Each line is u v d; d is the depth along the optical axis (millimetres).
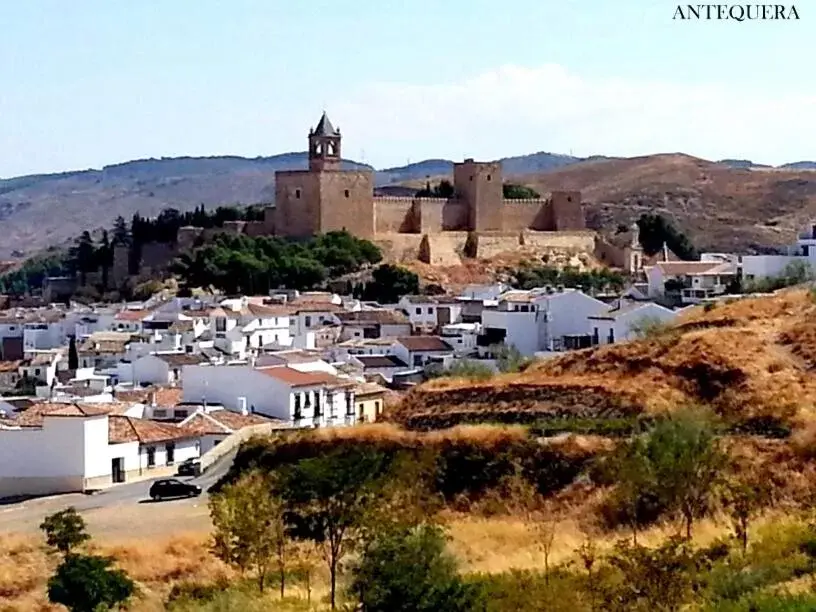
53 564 90312
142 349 196750
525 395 112688
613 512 88188
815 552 66000
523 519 92250
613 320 162250
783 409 101125
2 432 129750
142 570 86250
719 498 80250
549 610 60656
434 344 187375
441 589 58875
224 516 78375
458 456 101062
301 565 81625
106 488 128500
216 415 143750
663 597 59438
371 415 159875
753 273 187125
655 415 102812
